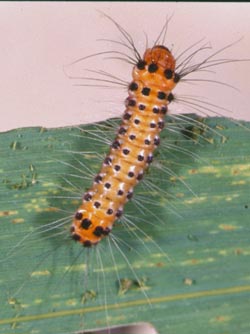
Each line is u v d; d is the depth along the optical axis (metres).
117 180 0.08
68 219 0.08
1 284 0.08
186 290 0.08
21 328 0.08
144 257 0.08
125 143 0.08
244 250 0.08
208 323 0.08
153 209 0.08
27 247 0.08
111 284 0.08
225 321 0.08
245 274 0.08
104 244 0.08
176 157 0.08
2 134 0.08
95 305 0.08
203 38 0.10
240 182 0.08
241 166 0.08
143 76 0.08
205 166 0.08
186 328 0.08
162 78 0.08
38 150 0.08
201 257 0.08
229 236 0.08
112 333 0.09
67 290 0.08
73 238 0.08
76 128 0.08
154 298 0.08
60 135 0.08
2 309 0.08
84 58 0.10
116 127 0.08
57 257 0.08
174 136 0.08
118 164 0.08
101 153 0.08
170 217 0.08
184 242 0.08
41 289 0.08
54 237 0.08
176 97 0.08
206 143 0.08
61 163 0.08
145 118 0.08
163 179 0.08
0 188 0.08
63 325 0.08
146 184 0.08
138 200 0.08
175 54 0.10
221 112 0.10
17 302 0.08
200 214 0.08
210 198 0.08
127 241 0.08
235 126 0.08
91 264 0.08
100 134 0.08
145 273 0.08
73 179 0.08
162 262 0.08
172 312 0.08
